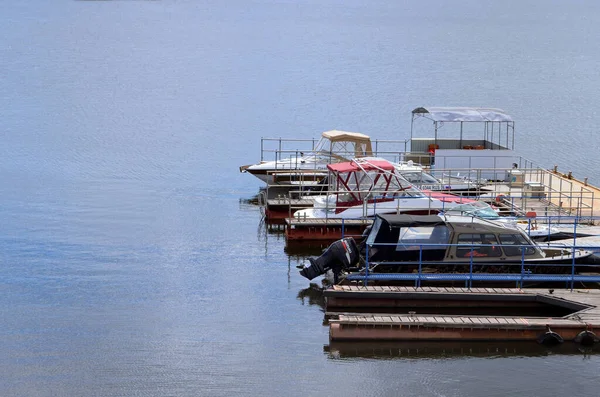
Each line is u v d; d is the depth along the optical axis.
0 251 40.09
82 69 119.19
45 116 80.75
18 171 57.34
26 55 132.75
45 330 31.06
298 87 104.38
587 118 84.31
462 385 26.67
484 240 32.34
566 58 141.62
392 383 26.84
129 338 30.45
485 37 179.50
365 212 40.38
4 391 26.44
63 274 37.16
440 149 49.84
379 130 76.69
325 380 27.11
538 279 31.17
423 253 32.12
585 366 27.66
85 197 50.69
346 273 32.50
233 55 140.88
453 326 28.55
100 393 26.44
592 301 29.83
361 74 117.19
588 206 43.31
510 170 45.97
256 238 42.69
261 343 29.88
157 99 93.94
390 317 29.03
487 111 51.59
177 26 195.12
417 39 172.88
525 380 26.92
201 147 67.69
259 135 73.56
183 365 28.30
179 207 48.91
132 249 40.75
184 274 37.25
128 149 66.06
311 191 45.47
